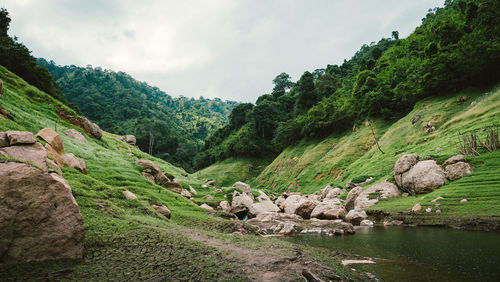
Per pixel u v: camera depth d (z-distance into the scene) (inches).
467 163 984.9
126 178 1025.5
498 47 1642.5
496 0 1792.6
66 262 312.3
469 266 362.9
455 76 1967.3
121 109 7509.8
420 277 332.2
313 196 1863.9
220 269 321.4
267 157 4539.9
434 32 2733.8
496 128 1174.3
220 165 4539.9
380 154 1998.0
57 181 333.4
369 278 332.5
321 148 3144.7
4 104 1077.8
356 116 3166.8
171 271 309.1
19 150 502.6
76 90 7854.3
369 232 729.0
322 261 394.0
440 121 1811.0
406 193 1122.7
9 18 2388.0
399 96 2605.8
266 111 5064.0
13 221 291.6
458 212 740.7
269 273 316.2
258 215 1142.3
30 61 2193.7
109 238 409.4
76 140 1262.3
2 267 274.4
